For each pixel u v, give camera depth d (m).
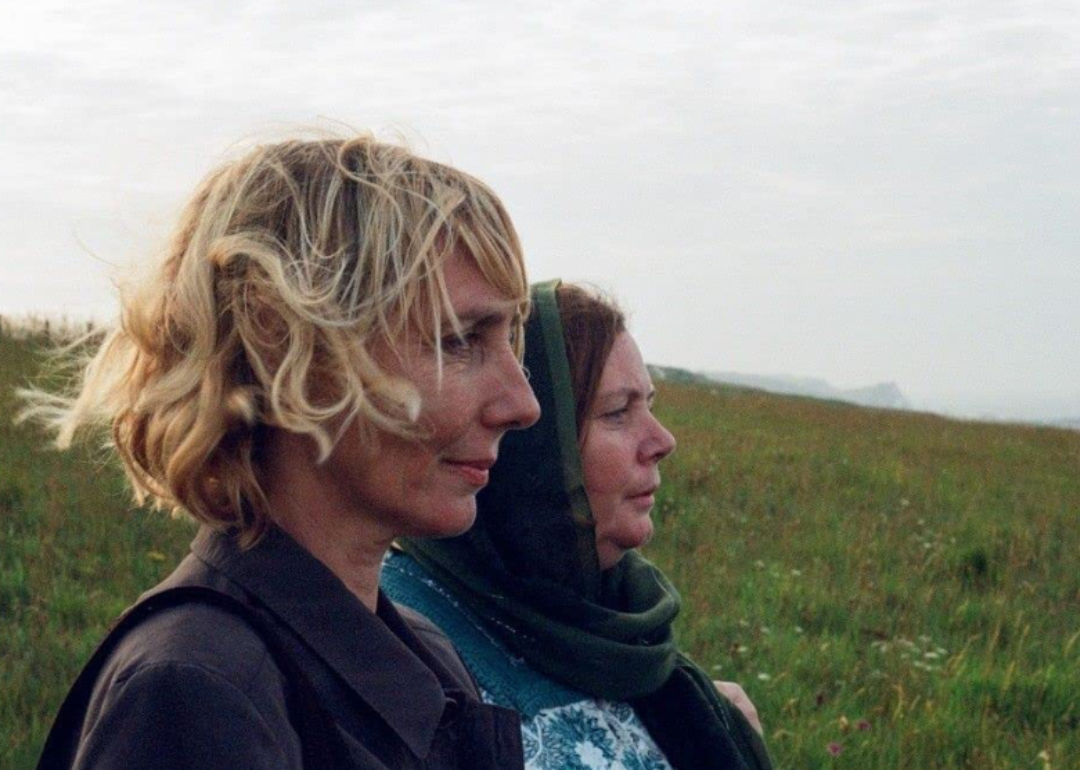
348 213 1.56
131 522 8.79
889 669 7.07
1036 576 10.58
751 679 6.58
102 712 1.37
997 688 6.79
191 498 1.56
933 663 7.35
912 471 16.08
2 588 7.16
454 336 1.60
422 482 1.60
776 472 14.60
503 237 1.63
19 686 5.51
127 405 1.63
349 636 1.55
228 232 1.56
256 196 1.57
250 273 1.52
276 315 1.52
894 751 5.63
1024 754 5.91
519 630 2.63
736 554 10.22
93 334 1.80
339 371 1.50
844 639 7.59
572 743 2.60
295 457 1.60
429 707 1.57
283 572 1.55
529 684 2.63
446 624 2.63
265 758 1.36
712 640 7.37
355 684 1.52
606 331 2.75
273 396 1.47
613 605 2.91
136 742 1.34
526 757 2.55
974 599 9.23
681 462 14.05
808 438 19.45
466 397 1.60
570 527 2.65
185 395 1.54
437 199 1.58
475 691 2.01
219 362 1.54
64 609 6.84
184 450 1.53
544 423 2.67
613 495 2.75
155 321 1.59
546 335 2.69
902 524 12.30
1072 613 9.26
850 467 15.84
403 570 2.71
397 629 1.75
